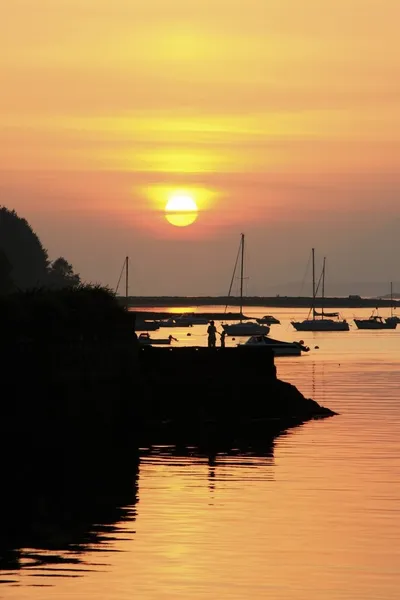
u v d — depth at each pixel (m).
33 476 87.69
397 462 93.94
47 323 112.88
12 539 65.31
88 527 68.50
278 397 135.88
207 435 116.56
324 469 90.31
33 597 54.47
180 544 64.31
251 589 55.97
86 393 115.88
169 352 135.25
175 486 82.56
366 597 54.75
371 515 72.00
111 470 90.75
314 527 68.69
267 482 84.06
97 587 56.06
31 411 107.69
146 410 128.75
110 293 130.88
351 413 136.75
